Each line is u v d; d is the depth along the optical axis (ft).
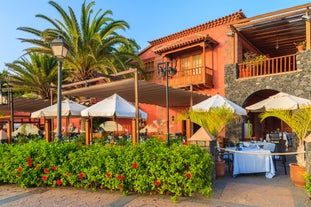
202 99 49.52
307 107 21.68
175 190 17.15
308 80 38.78
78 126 70.79
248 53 49.08
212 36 54.34
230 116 25.00
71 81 55.67
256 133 55.21
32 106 54.13
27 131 52.80
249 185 20.97
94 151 20.06
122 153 18.90
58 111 23.44
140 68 57.06
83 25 48.19
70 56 49.93
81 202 16.79
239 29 46.26
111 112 28.12
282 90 41.27
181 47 54.29
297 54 40.27
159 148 18.69
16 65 57.00
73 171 20.11
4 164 21.43
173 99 49.14
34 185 21.13
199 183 16.88
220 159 25.64
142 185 17.71
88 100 54.03
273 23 42.88
